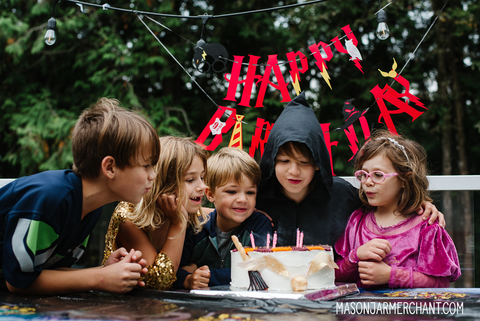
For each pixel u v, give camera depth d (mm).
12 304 1112
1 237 1296
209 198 1807
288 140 1623
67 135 6680
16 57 7070
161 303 1137
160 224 1573
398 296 1276
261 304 1123
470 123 7660
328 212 1780
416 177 1615
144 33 6906
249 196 1737
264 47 7227
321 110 7340
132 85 7137
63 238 1315
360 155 1713
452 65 7438
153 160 1320
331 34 7043
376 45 7512
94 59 7199
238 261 1349
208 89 7719
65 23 6906
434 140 7465
